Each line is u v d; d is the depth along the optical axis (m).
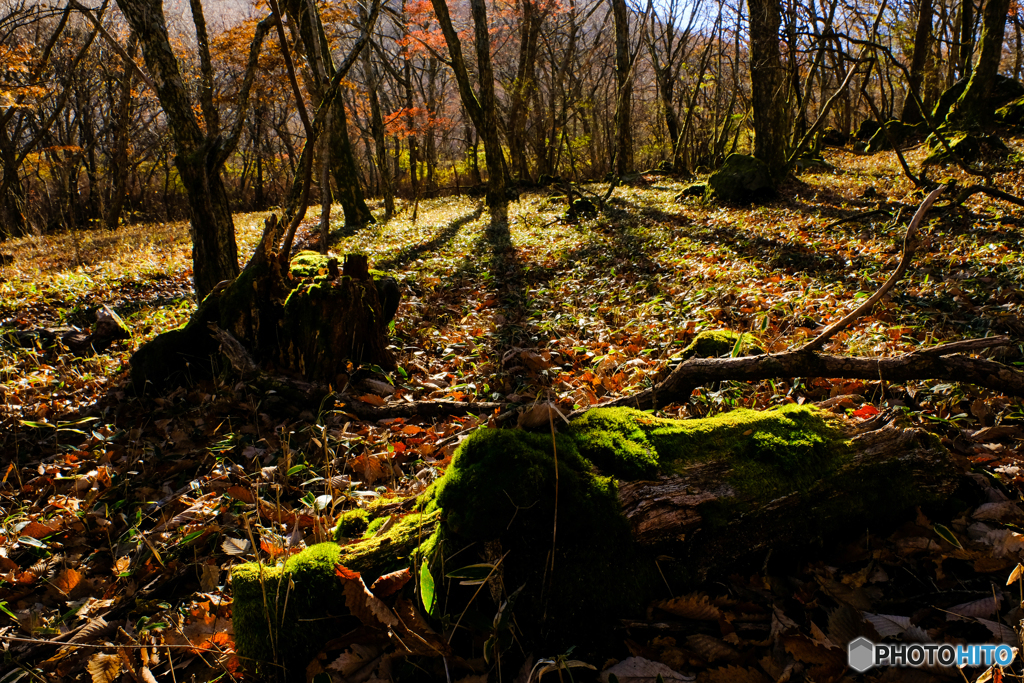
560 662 1.72
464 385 4.39
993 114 16.86
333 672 1.86
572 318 6.06
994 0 14.90
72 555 2.95
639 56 28.36
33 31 24.31
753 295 5.91
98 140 33.34
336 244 13.64
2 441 4.25
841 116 33.41
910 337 4.52
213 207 7.00
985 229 7.54
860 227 8.88
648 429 2.28
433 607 1.85
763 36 14.99
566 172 37.34
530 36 26.09
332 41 19.47
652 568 1.97
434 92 35.47
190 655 2.13
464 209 20.16
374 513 2.50
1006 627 1.80
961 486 2.41
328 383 4.58
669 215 13.01
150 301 8.73
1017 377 2.71
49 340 6.46
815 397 3.64
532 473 1.94
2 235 27.62
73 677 2.16
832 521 2.13
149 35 6.42
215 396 4.57
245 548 2.47
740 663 1.80
